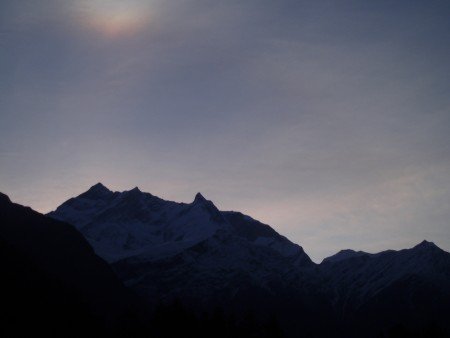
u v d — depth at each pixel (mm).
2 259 151875
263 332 146500
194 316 143875
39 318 139625
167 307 143625
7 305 135750
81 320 152250
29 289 148000
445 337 162875
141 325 142875
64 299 157125
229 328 145500
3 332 127312
